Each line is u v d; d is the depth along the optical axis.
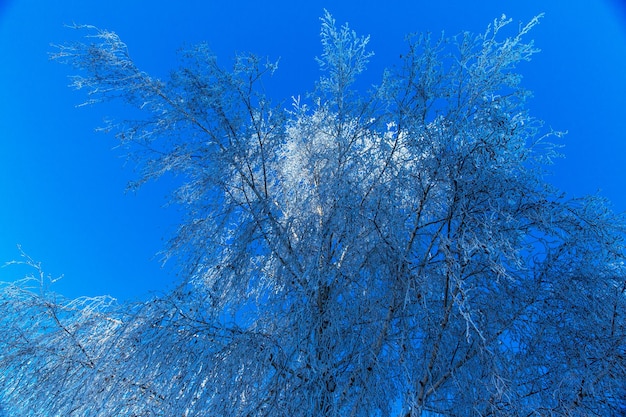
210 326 3.31
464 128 3.61
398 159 3.85
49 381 3.33
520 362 3.11
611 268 3.39
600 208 3.42
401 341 3.08
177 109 4.03
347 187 3.77
